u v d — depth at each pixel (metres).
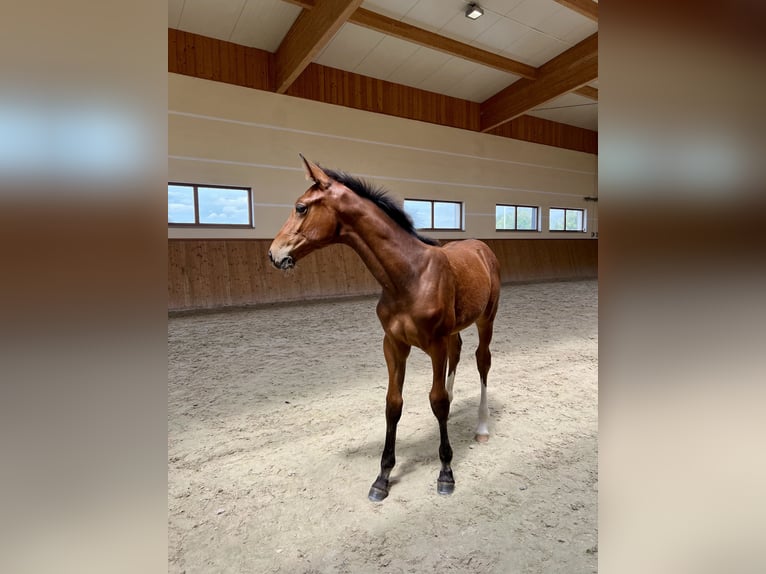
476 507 1.26
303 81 5.64
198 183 4.99
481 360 1.71
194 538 1.15
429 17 5.12
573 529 1.16
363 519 1.22
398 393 1.32
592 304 5.12
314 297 5.52
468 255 1.57
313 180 1.19
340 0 4.12
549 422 1.85
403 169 6.55
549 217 8.40
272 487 1.39
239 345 3.26
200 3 4.50
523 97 6.60
